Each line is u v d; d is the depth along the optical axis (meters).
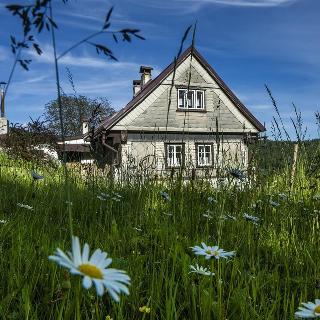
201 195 4.61
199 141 25.33
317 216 3.69
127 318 2.00
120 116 23.75
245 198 4.40
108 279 0.87
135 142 23.95
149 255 2.79
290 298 2.32
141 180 5.72
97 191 5.13
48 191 4.82
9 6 1.12
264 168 5.09
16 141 7.34
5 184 5.62
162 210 4.25
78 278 1.18
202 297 2.02
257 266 2.79
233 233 3.29
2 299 1.91
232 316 2.05
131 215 3.87
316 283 2.29
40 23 1.15
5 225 3.07
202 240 2.98
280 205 4.32
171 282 2.01
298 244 3.17
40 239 2.89
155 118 24.59
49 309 1.87
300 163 4.92
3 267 2.35
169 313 1.88
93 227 3.39
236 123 26.77
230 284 2.27
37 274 2.29
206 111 25.97
